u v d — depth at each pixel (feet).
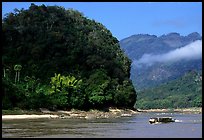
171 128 237.04
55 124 261.44
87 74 562.25
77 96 461.78
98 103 508.12
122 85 626.23
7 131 201.77
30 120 310.24
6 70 490.90
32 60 551.18
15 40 578.66
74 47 600.39
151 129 226.79
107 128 230.27
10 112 363.56
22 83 444.96
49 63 551.18
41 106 415.64
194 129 229.04
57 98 444.55
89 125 255.09
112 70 624.18
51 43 582.35
